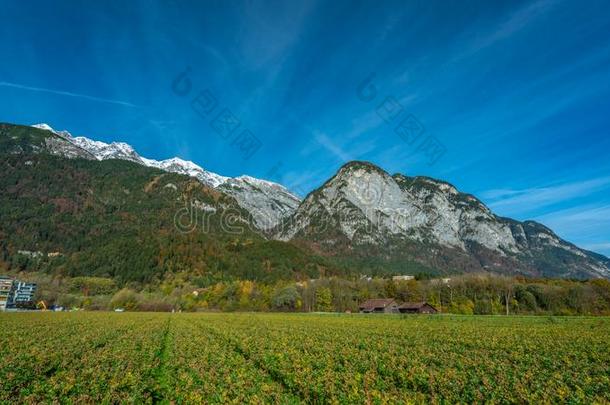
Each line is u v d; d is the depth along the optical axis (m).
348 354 27.05
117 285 160.25
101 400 16.62
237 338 37.53
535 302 109.19
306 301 120.81
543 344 33.38
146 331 46.22
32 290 144.38
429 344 34.25
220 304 127.88
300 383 18.27
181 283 160.25
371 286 133.25
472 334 42.31
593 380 19.84
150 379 20.17
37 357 25.88
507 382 18.97
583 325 56.19
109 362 24.55
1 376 20.30
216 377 20.00
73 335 41.34
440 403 16.62
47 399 16.61
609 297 107.00
